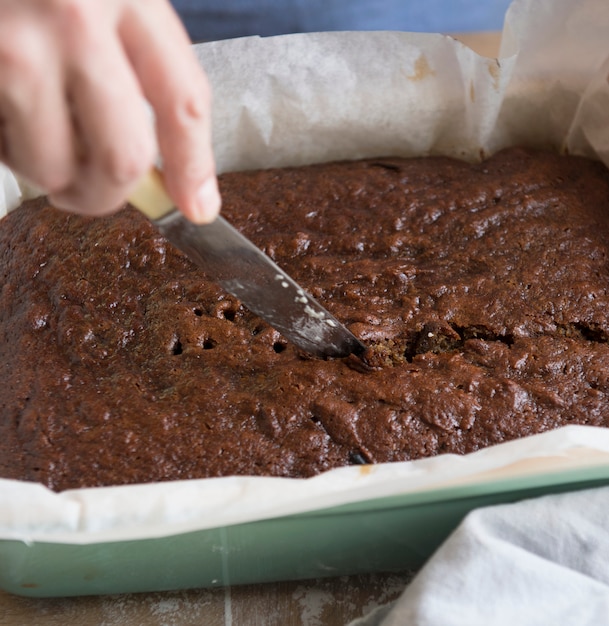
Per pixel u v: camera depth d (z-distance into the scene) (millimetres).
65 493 497
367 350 592
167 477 558
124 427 572
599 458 504
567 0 658
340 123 741
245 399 580
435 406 574
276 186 723
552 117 745
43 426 575
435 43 700
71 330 614
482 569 514
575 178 716
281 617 572
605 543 530
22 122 367
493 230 663
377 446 567
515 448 500
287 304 555
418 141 762
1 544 521
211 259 519
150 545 534
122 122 372
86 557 537
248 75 709
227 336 606
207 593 583
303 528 534
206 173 412
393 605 539
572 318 611
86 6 368
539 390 581
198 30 863
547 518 531
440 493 514
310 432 569
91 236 663
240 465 562
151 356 605
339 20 874
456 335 608
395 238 658
